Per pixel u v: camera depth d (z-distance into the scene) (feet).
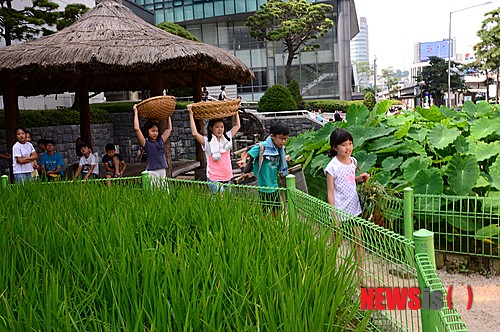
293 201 13.84
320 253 9.29
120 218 11.94
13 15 47.88
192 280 7.98
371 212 16.71
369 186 17.04
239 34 141.59
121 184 19.10
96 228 11.19
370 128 24.12
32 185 18.56
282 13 112.57
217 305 7.18
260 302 7.41
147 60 27.12
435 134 22.48
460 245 17.51
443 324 6.88
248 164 19.51
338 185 15.57
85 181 19.42
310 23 111.75
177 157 64.08
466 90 170.91
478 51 133.90
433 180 19.29
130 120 64.90
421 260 7.97
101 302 7.82
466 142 22.09
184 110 63.41
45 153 31.81
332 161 15.70
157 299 7.32
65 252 10.00
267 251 9.12
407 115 28.78
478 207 18.67
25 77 28.27
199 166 38.34
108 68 27.20
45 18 52.21
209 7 137.39
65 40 29.27
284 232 10.89
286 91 83.56
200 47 29.37
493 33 124.88
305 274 8.02
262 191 15.02
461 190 19.10
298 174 22.48
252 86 139.23
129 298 7.68
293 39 115.65
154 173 23.67
